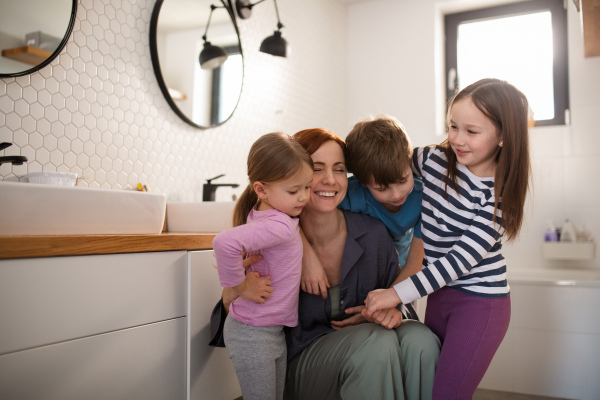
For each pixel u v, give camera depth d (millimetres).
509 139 1281
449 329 1342
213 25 2439
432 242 1419
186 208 1964
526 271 3145
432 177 1432
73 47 1804
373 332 1292
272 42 2572
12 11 1582
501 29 3668
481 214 1312
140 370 1369
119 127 1981
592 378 2260
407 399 1300
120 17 1989
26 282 1107
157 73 2127
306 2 3350
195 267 1544
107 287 1281
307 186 1277
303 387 1392
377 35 3840
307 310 1426
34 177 1504
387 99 3785
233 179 2611
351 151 1397
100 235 1289
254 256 1290
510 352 2408
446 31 3824
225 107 2520
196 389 1544
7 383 1073
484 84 1326
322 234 1467
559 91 3406
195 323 1541
